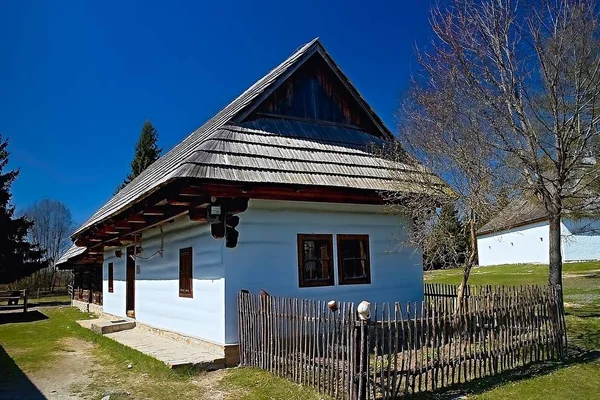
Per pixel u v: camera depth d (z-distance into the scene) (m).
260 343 7.98
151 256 13.02
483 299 7.89
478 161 10.11
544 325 8.41
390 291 11.09
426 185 10.75
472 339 7.23
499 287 9.07
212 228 8.82
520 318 8.02
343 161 10.83
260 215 9.51
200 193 8.55
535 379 7.18
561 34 9.52
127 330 13.41
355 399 5.94
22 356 10.45
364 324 6.03
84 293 24.41
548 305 8.58
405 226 11.62
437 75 10.77
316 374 6.61
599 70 9.52
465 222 10.76
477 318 7.36
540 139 10.26
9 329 15.60
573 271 25.33
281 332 7.45
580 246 31.80
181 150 13.09
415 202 10.52
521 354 7.98
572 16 9.50
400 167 11.38
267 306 7.84
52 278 47.56
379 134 13.16
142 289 13.69
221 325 8.84
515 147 10.05
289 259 9.70
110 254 18.23
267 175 9.07
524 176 10.27
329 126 12.16
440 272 35.47
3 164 33.62
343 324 6.21
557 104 9.67
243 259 9.13
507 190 10.36
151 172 15.41
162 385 7.38
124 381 7.84
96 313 20.09
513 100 10.00
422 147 11.09
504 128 10.12
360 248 10.88
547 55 9.66
